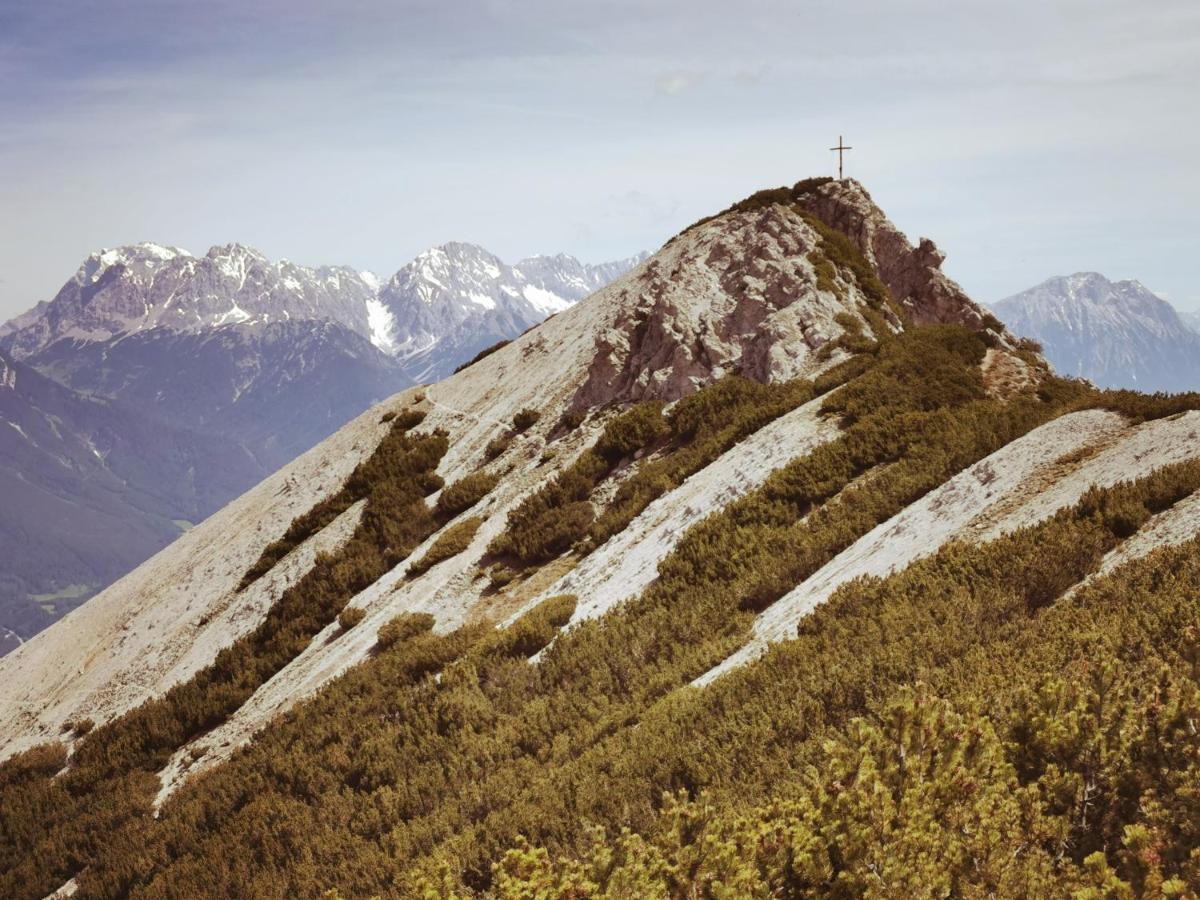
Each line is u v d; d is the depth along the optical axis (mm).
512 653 22500
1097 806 7574
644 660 18922
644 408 35219
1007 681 10070
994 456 19203
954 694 10398
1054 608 12352
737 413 31406
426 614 28906
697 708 14203
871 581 16266
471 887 12266
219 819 20547
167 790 26594
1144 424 17547
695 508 26078
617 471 33031
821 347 34188
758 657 15742
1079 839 7441
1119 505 14320
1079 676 9094
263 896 15602
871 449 24016
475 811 15328
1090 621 11211
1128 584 11852
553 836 12430
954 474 20828
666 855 7680
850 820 7137
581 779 13789
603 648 20109
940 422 24016
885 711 8672
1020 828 7227
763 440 27547
